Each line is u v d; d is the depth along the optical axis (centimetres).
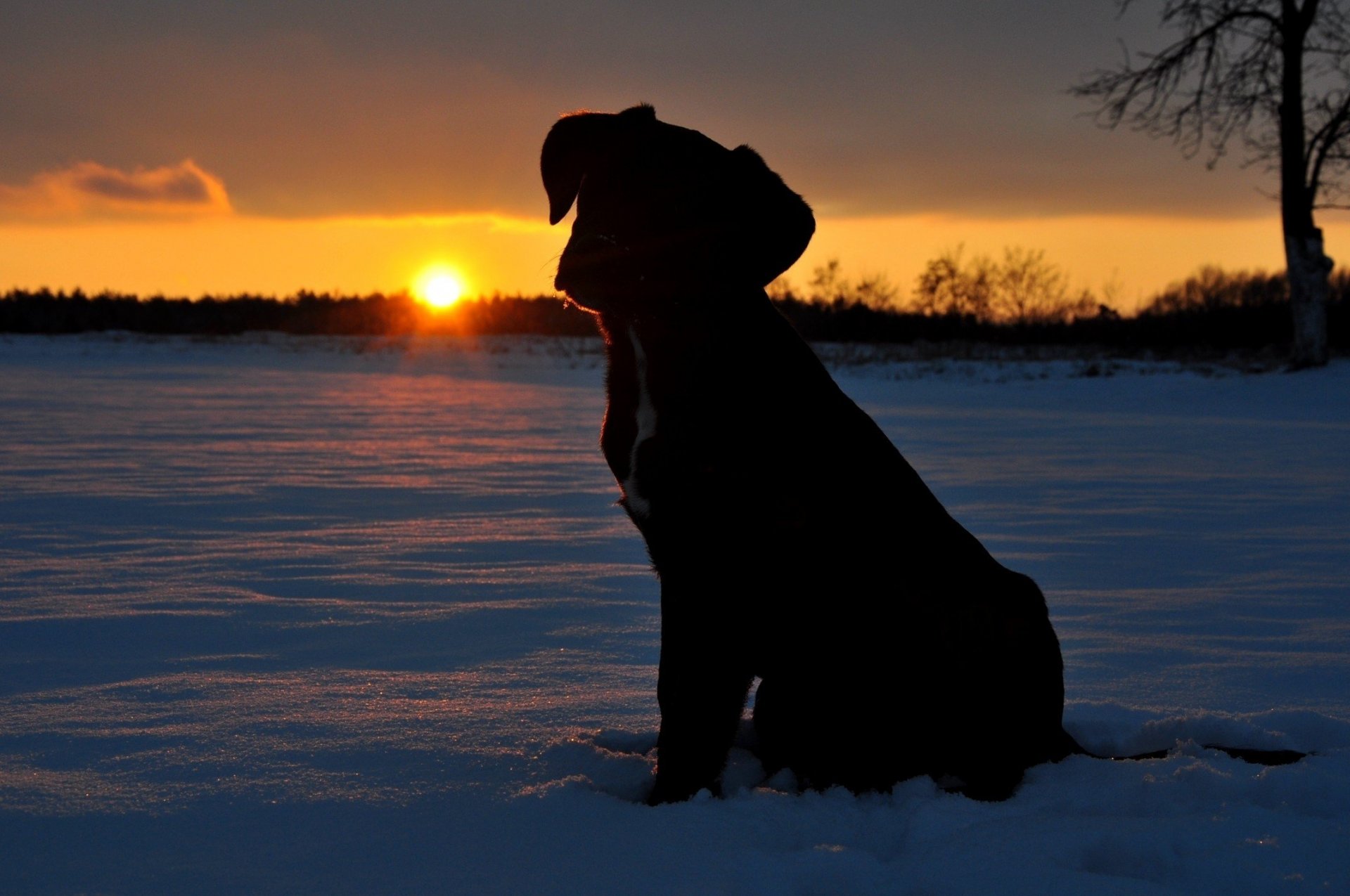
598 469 1168
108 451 1262
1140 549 745
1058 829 272
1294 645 493
